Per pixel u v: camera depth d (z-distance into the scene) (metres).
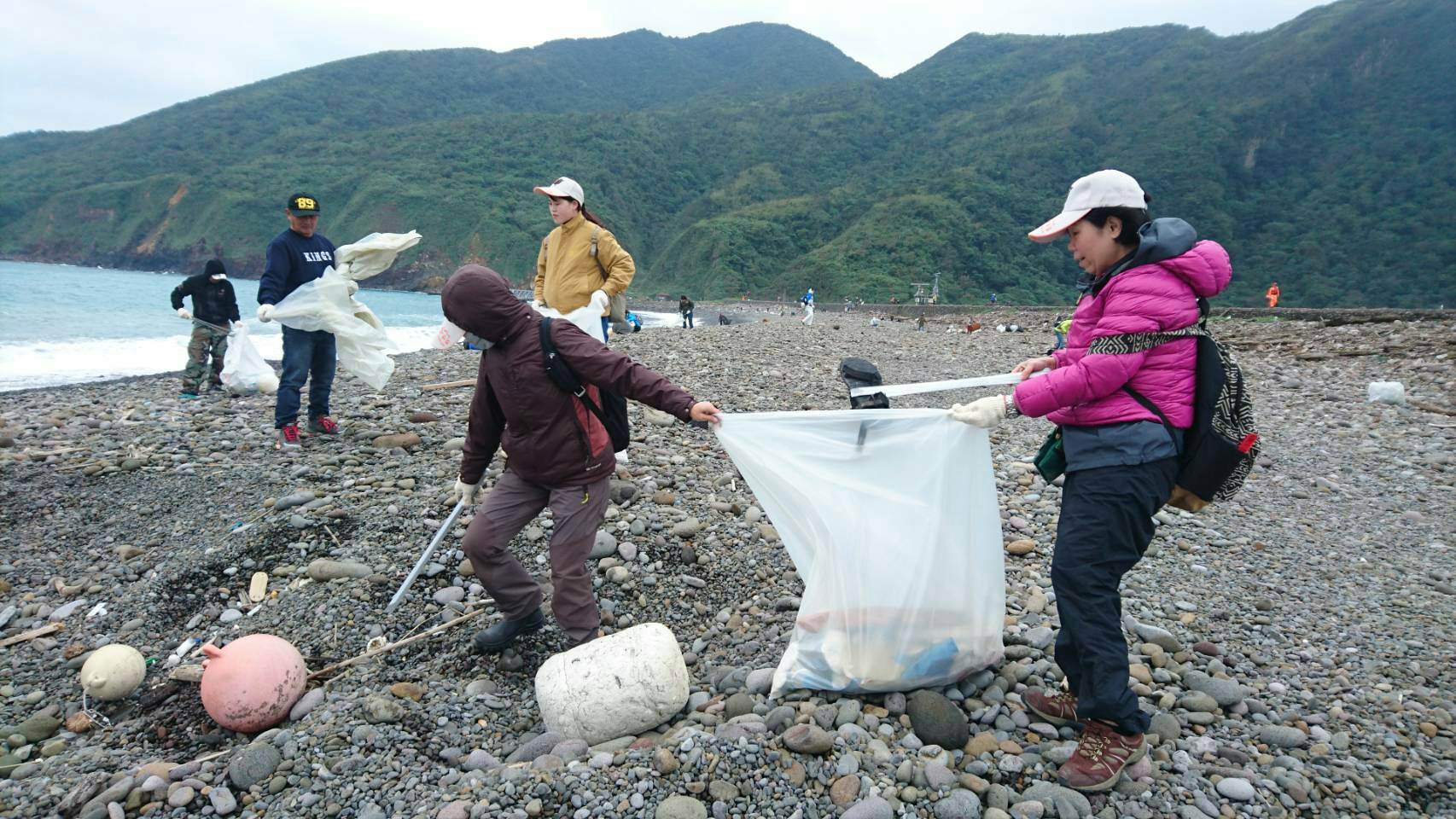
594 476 3.42
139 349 19.36
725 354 14.80
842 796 2.50
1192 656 3.53
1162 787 2.60
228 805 2.63
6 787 2.81
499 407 3.46
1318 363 13.43
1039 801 2.48
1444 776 2.67
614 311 6.08
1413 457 7.21
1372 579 4.48
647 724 2.99
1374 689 3.27
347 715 3.08
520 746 2.98
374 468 6.07
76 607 4.27
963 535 3.03
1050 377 2.54
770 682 3.21
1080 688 2.59
